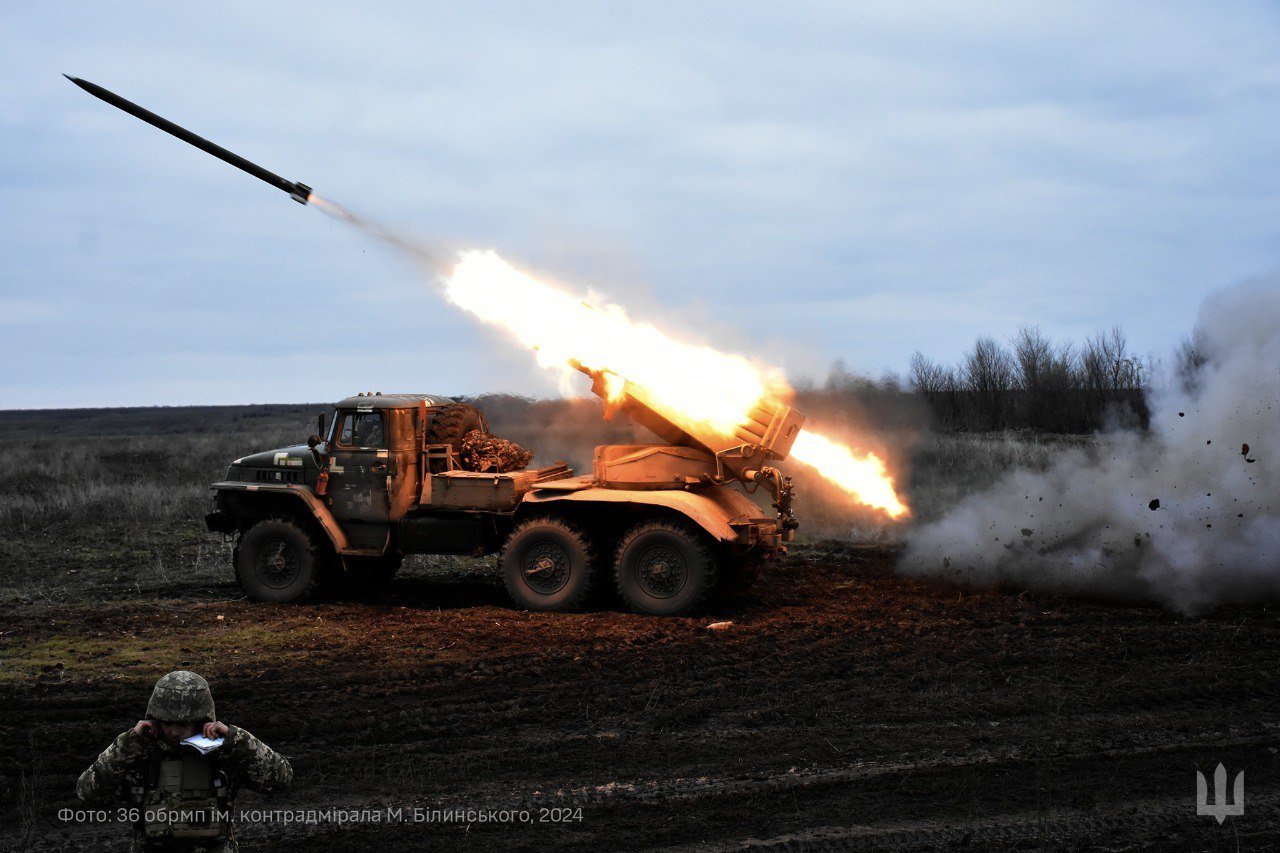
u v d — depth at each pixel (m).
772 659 9.69
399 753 7.46
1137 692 8.31
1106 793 6.39
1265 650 9.51
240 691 8.98
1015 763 6.92
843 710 8.15
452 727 7.99
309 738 7.81
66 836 6.19
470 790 6.73
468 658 10.02
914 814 6.17
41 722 8.24
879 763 7.02
